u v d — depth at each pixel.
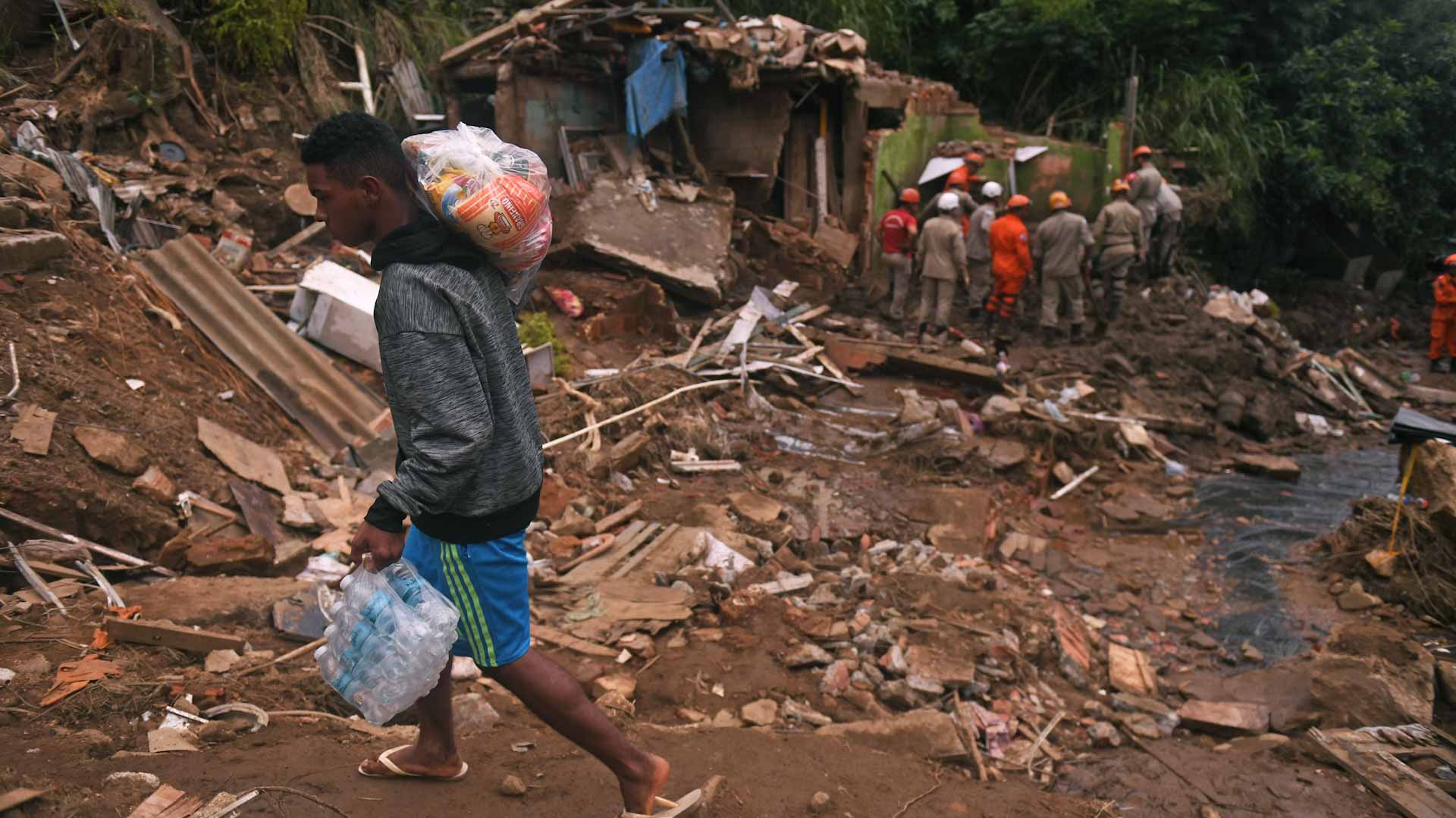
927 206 14.52
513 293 2.22
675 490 7.53
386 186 2.02
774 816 3.17
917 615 5.88
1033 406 9.91
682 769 3.44
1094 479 9.16
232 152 10.35
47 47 9.85
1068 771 4.68
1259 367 12.35
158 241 8.43
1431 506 6.77
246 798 2.54
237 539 4.98
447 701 2.67
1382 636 5.86
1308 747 4.98
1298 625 6.47
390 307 1.96
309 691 3.71
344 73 12.85
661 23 11.95
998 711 5.09
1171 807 4.41
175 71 10.29
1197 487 9.29
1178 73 17.72
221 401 6.36
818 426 9.29
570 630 5.02
